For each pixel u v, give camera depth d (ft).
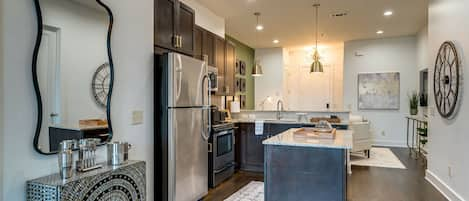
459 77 10.71
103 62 7.82
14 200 5.79
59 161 6.16
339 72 30.04
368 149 20.38
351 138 9.78
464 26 10.34
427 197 12.19
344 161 8.54
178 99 10.10
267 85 30.45
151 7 9.89
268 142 9.20
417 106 23.99
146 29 9.62
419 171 16.65
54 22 6.55
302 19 19.90
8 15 5.70
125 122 8.66
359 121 20.49
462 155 10.54
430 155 14.44
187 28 12.43
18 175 5.86
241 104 27.53
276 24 21.21
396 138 25.70
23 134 5.95
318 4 16.76
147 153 9.60
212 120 14.16
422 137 21.18
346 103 27.27
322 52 30.60
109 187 6.66
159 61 10.12
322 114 17.66
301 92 31.50
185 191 10.46
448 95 11.74
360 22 20.71
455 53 10.99
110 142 7.80
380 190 13.19
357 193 12.79
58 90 6.63
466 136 10.19
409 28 22.52
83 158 6.75
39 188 5.80
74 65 7.01
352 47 26.99
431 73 14.28
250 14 18.69
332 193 8.66
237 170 17.03
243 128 17.21
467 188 10.12
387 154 21.71
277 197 9.21
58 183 5.76
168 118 9.87
